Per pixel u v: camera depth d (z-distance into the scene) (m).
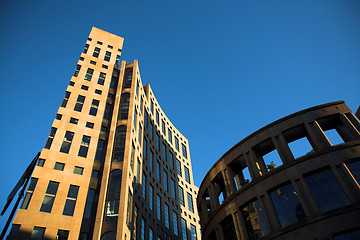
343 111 34.41
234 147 38.66
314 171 30.12
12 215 19.83
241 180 38.91
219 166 39.88
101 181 41.44
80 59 59.84
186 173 78.69
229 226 34.97
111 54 64.94
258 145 36.50
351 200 26.75
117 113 51.59
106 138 47.72
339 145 30.67
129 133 48.28
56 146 42.75
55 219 35.06
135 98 57.53
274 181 31.64
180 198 68.88
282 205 30.11
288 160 32.47
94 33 68.06
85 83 54.81
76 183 39.53
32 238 32.72
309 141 35.06
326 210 27.34
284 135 35.88
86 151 44.09
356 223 25.39
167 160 71.00
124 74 61.16
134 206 43.97
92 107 51.06
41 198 36.41
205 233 39.91
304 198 28.91
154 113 73.62
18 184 23.09
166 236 54.19
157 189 58.34
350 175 28.30
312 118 34.41
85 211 37.75
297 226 27.42
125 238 37.12
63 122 46.41
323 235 25.92
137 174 49.72
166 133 77.44
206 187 41.84
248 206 33.03
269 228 29.38
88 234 35.81
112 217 37.31
